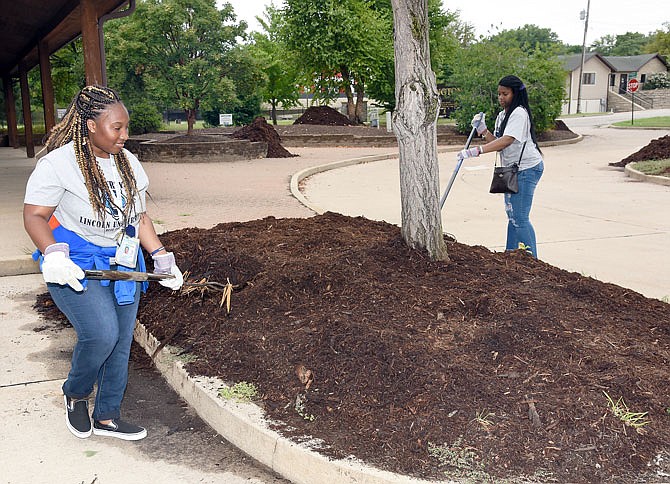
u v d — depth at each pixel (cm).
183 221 923
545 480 285
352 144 2800
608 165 1861
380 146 2809
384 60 3228
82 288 295
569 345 380
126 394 413
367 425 325
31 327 534
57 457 341
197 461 337
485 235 864
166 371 427
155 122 2847
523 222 616
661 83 7894
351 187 1409
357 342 379
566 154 2300
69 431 367
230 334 429
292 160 2045
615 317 440
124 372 355
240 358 400
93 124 305
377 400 342
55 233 319
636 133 3500
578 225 945
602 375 353
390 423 323
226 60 1912
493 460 296
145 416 385
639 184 1418
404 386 345
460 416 321
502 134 605
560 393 335
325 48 3069
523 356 372
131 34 1889
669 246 803
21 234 818
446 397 335
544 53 2883
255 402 359
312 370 371
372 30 3098
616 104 7525
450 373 351
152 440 358
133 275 323
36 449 349
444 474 289
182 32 1834
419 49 477
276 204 1102
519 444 303
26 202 302
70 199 311
